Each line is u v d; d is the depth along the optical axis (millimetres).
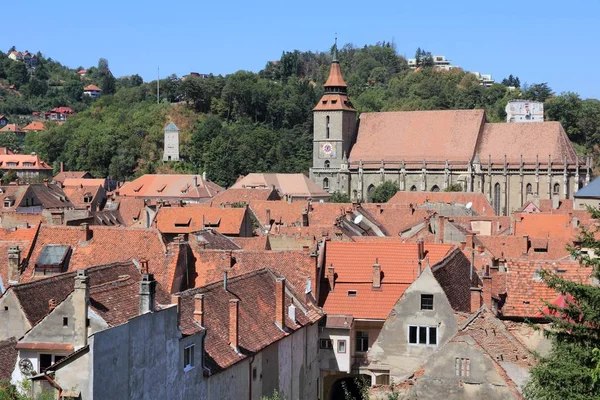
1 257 86188
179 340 57062
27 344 54656
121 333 50531
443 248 90000
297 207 172125
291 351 75062
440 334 72688
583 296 52125
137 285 61344
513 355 58438
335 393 86062
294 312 76375
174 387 56312
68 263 85562
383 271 85938
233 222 142875
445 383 58469
